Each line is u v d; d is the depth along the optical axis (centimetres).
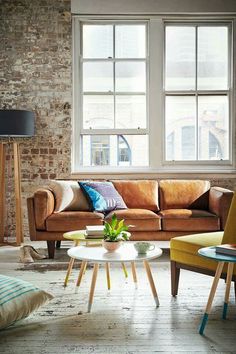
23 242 709
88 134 747
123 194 667
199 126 746
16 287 354
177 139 748
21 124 668
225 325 348
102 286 457
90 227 460
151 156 739
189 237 427
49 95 734
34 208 594
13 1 730
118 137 748
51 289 446
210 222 596
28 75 733
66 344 313
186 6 731
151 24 736
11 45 732
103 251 412
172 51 745
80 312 379
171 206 665
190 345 310
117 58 746
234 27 738
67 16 732
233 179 731
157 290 443
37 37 732
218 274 336
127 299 414
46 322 356
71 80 736
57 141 735
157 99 736
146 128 744
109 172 727
